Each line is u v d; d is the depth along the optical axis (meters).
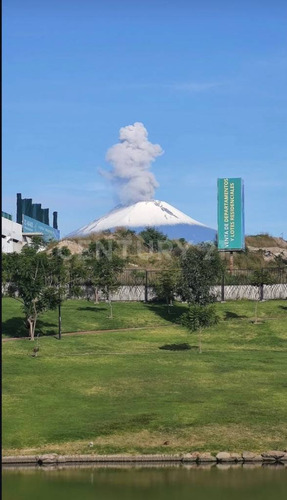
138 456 37.12
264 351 67.56
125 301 94.06
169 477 34.69
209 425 41.94
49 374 55.94
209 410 45.28
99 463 36.91
